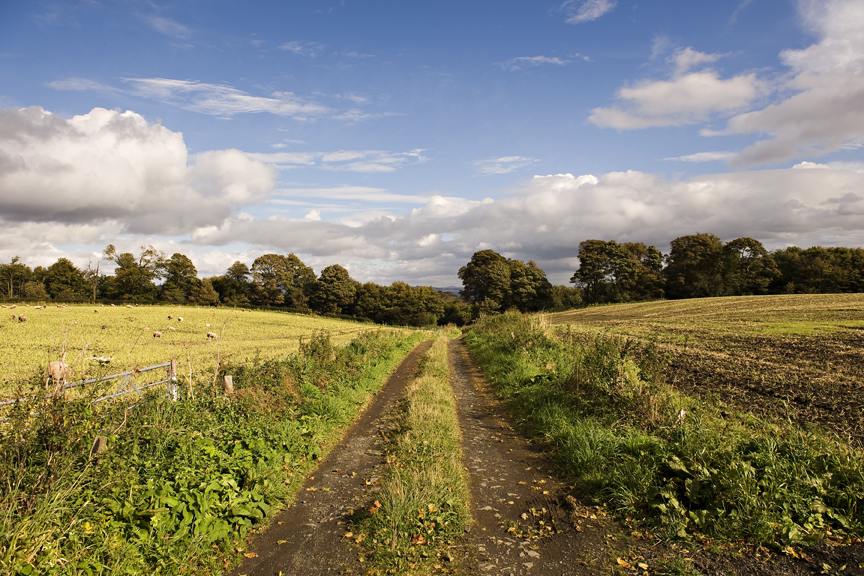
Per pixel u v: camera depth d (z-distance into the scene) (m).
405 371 17.17
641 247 81.62
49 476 4.00
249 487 5.46
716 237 78.00
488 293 76.94
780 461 5.24
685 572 3.87
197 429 6.46
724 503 4.67
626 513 5.01
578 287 82.81
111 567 3.72
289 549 4.60
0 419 4.62
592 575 3.96
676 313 41.00
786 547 4.11
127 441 5.02
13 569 3.20
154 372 13.25
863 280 68.12
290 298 85.94
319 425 8.53
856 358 13.53
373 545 4.53
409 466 6.43
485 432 8.73
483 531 4.84
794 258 70.88
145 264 76.44
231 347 24.56
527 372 12.59
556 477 6.36
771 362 13.59
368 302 87.31
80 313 40.81
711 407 7.81
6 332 24.98
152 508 4.38
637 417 7.44
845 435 6.84
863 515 4.45
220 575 4.14
